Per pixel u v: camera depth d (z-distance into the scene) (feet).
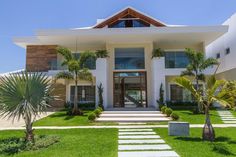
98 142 35.73
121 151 30.04
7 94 32.27
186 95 84.53
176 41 87.71
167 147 32.07
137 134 43.01
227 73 91.45
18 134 45.27
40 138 37.29
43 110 34.83
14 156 27.96
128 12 87.56
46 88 35.42
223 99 37.35
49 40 85.51
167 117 64.08
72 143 35.12
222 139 37.68
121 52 89.45
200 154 28.14
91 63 82.48
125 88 87.45
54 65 87.04
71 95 87.61
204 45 87.97
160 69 80.07
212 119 60.95
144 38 83.71
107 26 87.81
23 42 88.79
